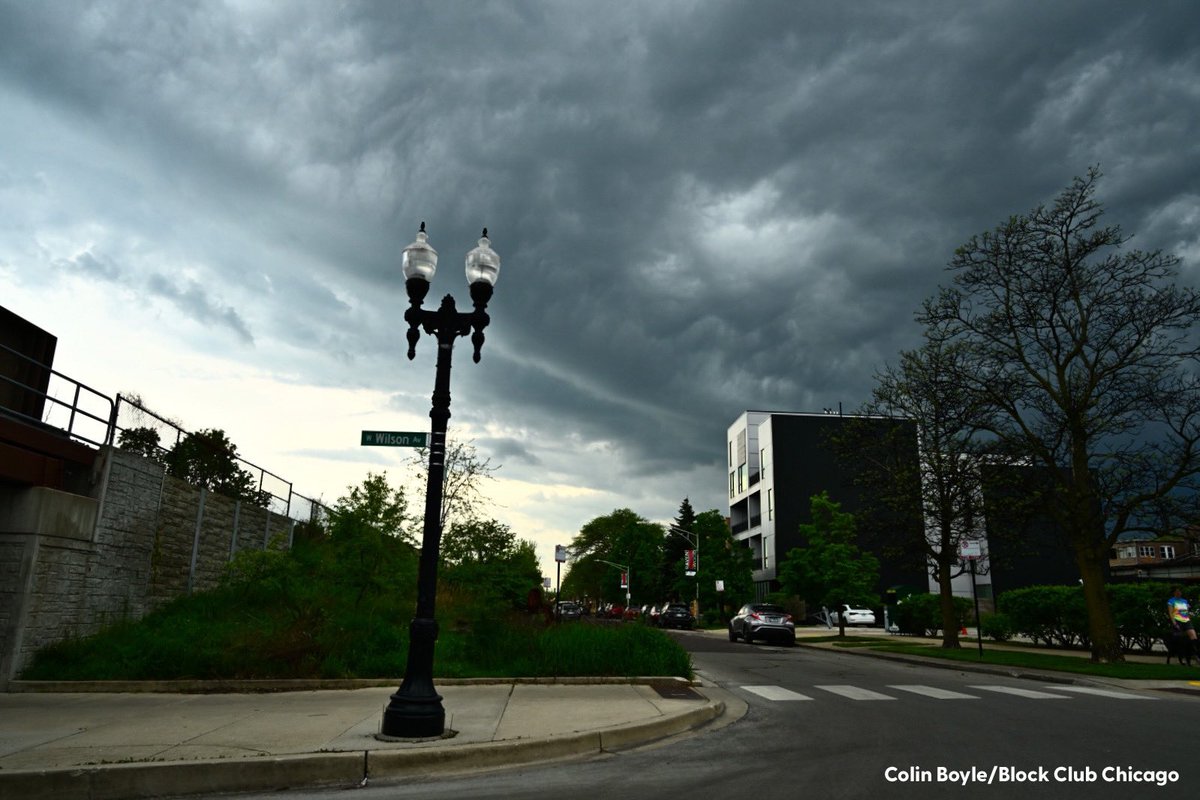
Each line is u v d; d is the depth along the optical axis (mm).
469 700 11188
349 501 18922
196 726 8680
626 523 105938
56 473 13711
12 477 12375
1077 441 21094
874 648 27578
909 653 24188
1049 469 21641
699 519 66688
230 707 10273
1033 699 12773
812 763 7547
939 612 37031
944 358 24328
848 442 29156
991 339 22453
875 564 37062
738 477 76938
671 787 6613
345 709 10070
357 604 18266
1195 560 33656
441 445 9125
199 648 13422
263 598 18297
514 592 22500
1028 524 23609
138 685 11969
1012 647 27891
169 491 17672
